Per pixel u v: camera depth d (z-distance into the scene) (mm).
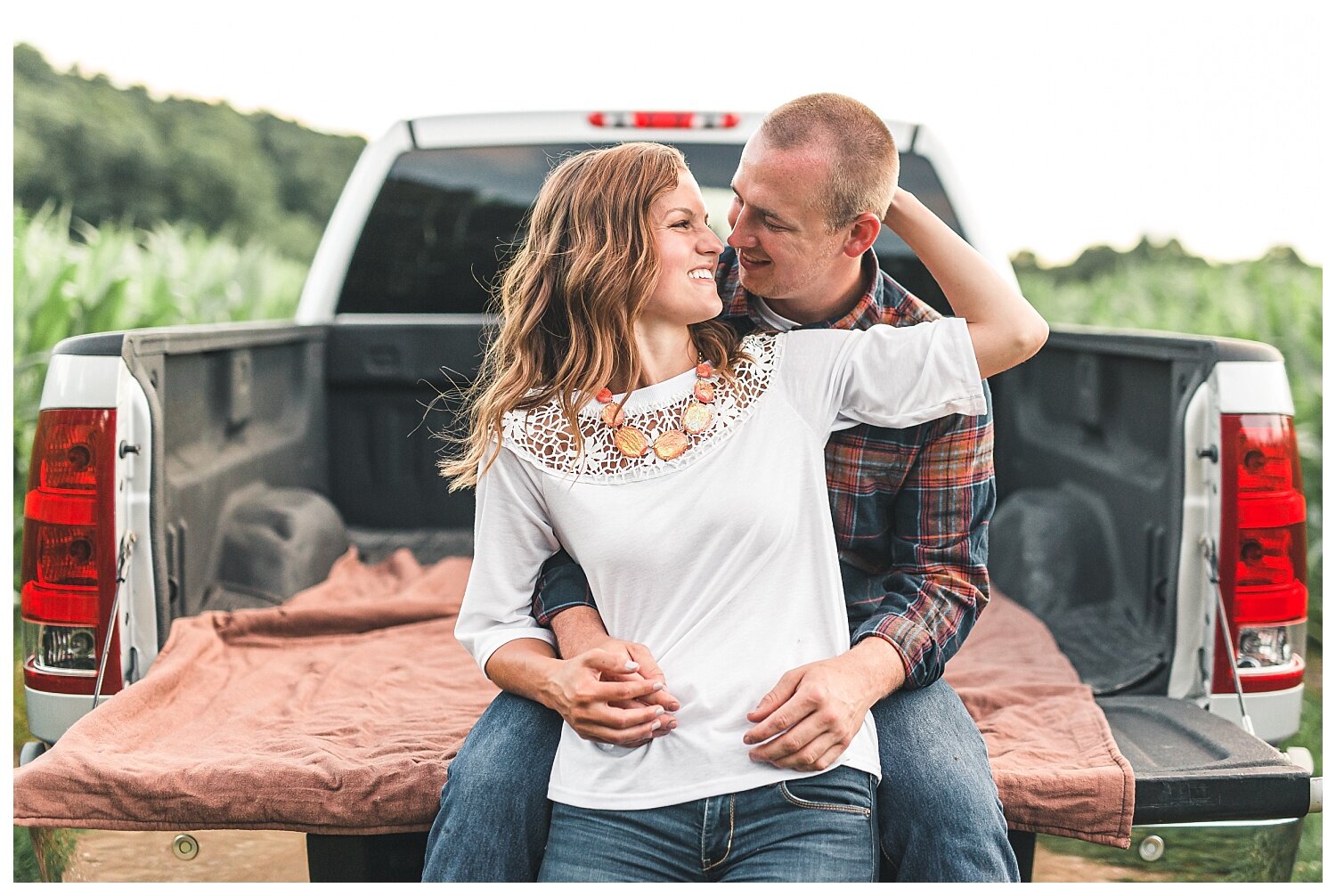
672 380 1939
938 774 1870
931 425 2012
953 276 2012
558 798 1830
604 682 1793
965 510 2033
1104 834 1969
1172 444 2469
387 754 2131
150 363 2494
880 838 1906
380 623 2914
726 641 1837
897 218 2045
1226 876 2041
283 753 2121
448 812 1863
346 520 3820
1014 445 3729
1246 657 2377
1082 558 3092
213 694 2463
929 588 2004
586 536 1869
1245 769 2031
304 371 3586
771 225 1942
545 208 1999
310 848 2012
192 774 2002
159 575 2471
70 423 2365
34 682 2383
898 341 1957
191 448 2799
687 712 1806
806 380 1952
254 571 3037
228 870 2012
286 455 3439
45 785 1993
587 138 3807
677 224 1926
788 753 1753
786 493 1875
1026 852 2029
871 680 1841
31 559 2379
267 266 9008
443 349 3713
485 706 2439
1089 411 3119
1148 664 2500
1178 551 2426
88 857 2016
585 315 1908
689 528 1850
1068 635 2869
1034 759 2094
